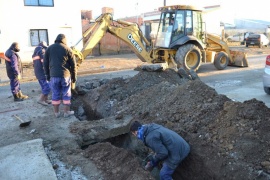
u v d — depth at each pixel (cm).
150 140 360
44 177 332
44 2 1759
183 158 376
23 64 1630
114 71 1438
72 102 723
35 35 1770
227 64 1359
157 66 787
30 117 583
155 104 559
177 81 797
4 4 1633
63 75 548
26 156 382
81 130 488
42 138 462
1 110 646
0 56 1612
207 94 503
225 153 363
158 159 376
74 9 1862
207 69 1366
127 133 518
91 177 347
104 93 705
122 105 628
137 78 769
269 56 749
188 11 1166
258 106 408
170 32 1162
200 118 453
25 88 959
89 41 953
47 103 696
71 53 549
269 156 343
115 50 2481
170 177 372
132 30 1098
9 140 462
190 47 1145
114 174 352
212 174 357
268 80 751
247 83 977
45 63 558
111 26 1027
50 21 1795
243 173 330
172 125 459
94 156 396
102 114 638
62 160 388
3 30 1658
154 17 2912
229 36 3588
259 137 367
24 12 1700
